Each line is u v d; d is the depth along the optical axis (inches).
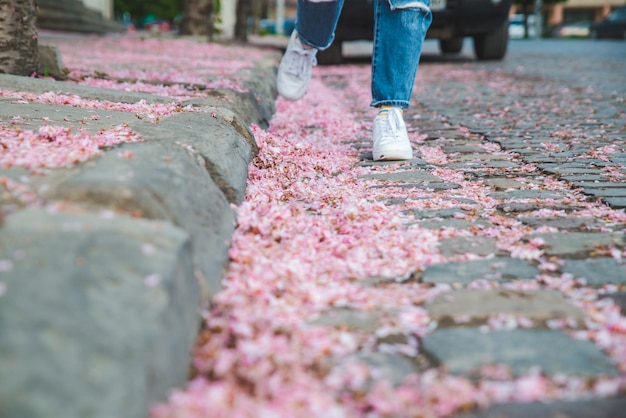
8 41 154.6
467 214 97.4
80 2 575.2
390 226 90.7
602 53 516.1
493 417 49.4
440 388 51.9
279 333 60.1
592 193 107.3
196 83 176.1
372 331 61.4
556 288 71.1
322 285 71.3
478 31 398.0
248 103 158.1
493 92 252.8
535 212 98.1
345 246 81.9
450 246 83.8
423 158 137.9
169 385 49.3
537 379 52.9
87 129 98.7
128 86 166.1
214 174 88.0
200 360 55.4
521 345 58.6
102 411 41.1
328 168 125.4
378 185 115.0
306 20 133.0
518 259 79.5
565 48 622.5
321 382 53.4
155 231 56.8
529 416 49.5
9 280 46.9
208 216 74.1
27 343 42.0
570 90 251.9
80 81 170.6
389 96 128.3
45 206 60.3
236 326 59.4
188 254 58.4
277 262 75.4
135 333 46.2
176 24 941.8
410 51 123.6
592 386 53.0
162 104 131.3
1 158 76.8
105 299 47.6
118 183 63.6
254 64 266.2
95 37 447.2
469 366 55.4
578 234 87.7
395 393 51.5
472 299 67.6
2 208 60.7
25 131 92.9
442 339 59.9
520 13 1642.5
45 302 45.4
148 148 80.7
